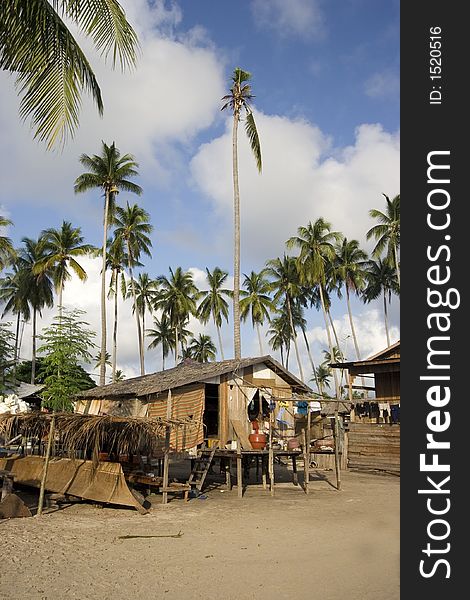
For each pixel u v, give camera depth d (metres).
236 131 30.83
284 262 54.91
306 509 14.23
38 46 9.38
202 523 12.06
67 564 8.35
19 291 48.38
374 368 26.11
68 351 28.06
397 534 10.98
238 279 28.64
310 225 48.31
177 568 8.24
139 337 47.66
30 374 50.22
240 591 7.20
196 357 75.00
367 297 53.38
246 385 18.56
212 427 23.05
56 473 15.37
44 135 9.25
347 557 9.07
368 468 24.50
